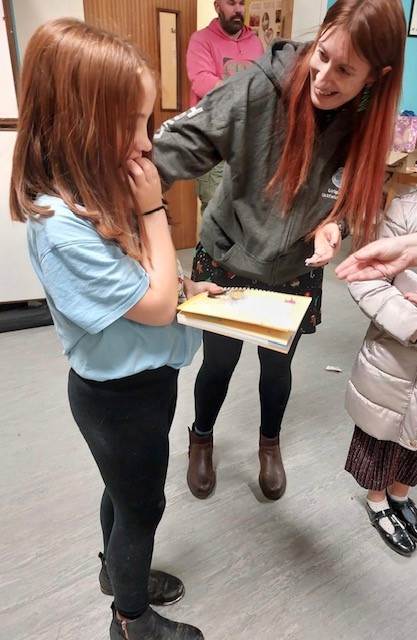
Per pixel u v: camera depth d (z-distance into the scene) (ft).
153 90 2.46
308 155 3.51
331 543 4.86
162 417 3.05
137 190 2.57
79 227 2.41
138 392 2.85
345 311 9.80
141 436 2.95
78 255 2.39
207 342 4.81
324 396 7.17
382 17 2.78
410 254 3.20
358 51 2.86
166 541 4.83
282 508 5.25
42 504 5.18
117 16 10.05
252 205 3.92
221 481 5.60
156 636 3.70
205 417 5.25
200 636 3.90
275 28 10.14
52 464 5.73
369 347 4.30
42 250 2.45
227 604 4.26
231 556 4.70
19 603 4.20
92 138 2.33
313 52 3.17
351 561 4.68
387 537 4.82
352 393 4.51
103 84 2.25
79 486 5.42
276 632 4.04
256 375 7.61
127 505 3.17
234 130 3.53
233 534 4.93
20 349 8.27
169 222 3.15
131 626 3.59
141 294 2.53
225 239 4.27
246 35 9.76
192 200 12.82
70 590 4.33
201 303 3.05
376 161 3.48
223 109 3.48
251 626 4.08
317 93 3.18
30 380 7.38
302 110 3.40
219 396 5.14
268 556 4.71
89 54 2.24
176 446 6.10
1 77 7.72
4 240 8.57
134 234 2.61
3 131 7.97
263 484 5.34
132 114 2.36
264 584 4.44
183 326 3.06
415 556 4.74
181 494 5.39
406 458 4.62
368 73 3.04
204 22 11.00
